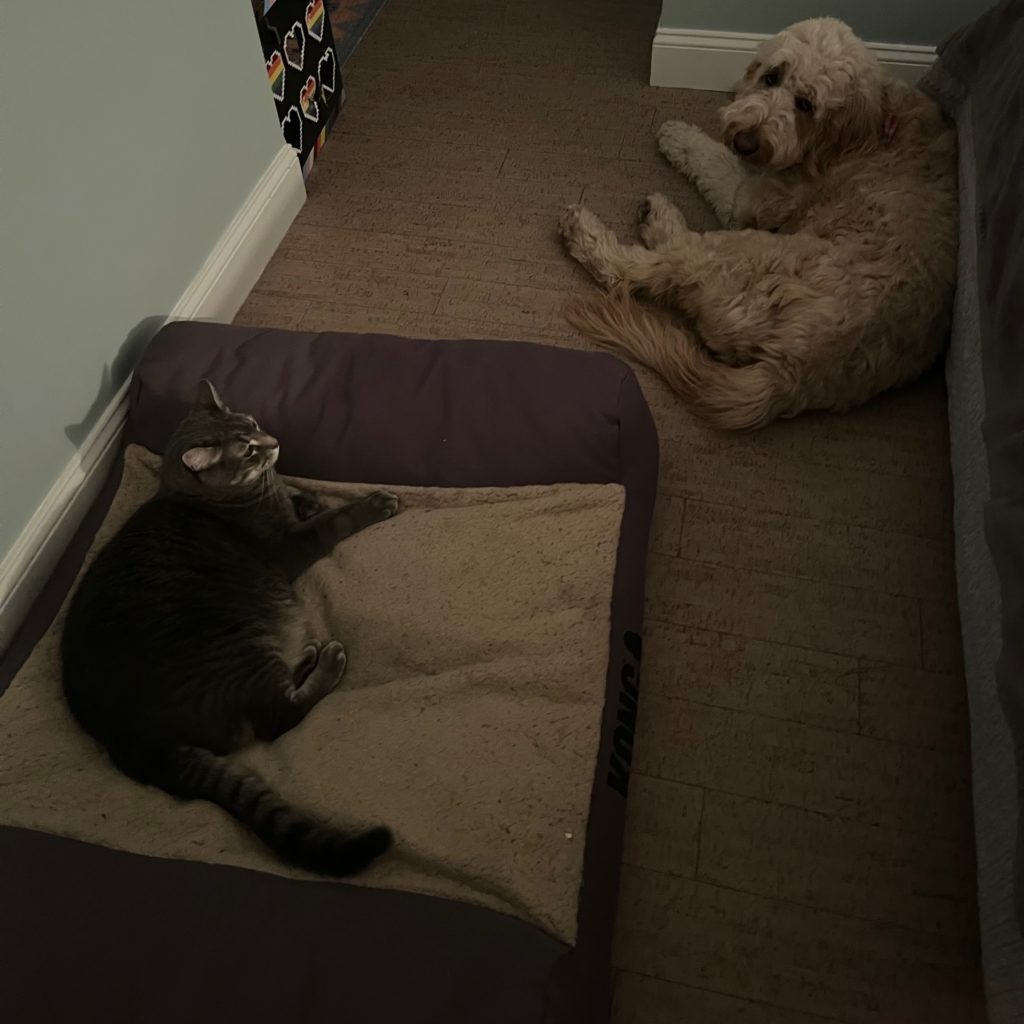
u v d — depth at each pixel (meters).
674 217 2.03
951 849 1.24
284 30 1.99
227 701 1.17
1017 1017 0.95
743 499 1.63
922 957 1.16
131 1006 0.99
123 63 1.46
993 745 1.14
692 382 1.71
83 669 1.16
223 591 1.25
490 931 1.02
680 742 1.35
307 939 1.02
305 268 2.09
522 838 1.10
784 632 1.46
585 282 2.00
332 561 1.42
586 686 1.23
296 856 1.06
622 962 1.17
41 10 1.26
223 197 1.87
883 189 1.74
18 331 1.33
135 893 1.06
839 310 1.60
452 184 2.25
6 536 1.40
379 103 2.48
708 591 1.52
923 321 1.65
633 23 2.66
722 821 1.28
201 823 1.12
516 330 1.92
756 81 1.87
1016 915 0.94
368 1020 0.96
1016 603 1.06
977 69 1.82
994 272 1.40
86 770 1.18
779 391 1.63
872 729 1.35
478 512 1.42
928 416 1.74
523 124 2.38
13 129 1.25
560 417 1.45
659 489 1.65
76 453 1.53
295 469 1.54
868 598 1.50
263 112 1.96
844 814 1.28
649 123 2.36
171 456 1.34
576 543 1.37
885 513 1.60
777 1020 1.12
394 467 1.50
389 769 1.17
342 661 1.29
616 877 1.15
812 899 1.21
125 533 1.29
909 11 2.16
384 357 1.55
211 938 1.02
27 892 1.07
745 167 2.06
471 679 1.24
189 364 1.56
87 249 1.46
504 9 2.75
